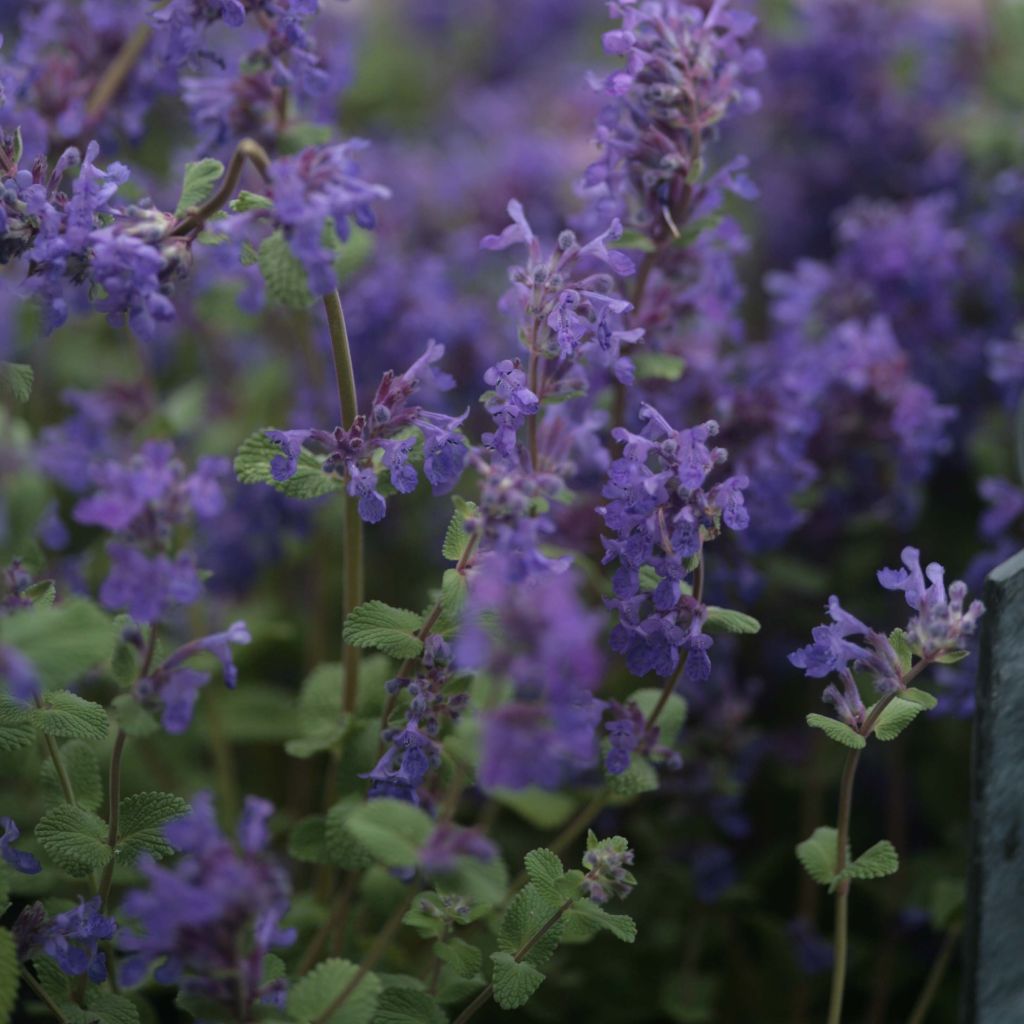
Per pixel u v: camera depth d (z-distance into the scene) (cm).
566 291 118
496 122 192
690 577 133
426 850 112
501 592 109
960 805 143
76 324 150
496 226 162
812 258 172
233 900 108
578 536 130
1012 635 116
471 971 117
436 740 118
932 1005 139
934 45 167
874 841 143
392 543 149
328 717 126
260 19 122
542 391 121
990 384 148
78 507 111
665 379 132
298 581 150
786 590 144
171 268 115
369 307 143
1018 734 117
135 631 113
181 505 112
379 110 213
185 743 139
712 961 140
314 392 142
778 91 168
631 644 118
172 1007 135
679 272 129
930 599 117
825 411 138
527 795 131
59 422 150
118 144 133
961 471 149
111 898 127
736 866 143
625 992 136
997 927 118
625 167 125
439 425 119
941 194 157
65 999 118
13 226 116
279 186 112
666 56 123
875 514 140
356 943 126
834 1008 121
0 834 122
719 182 126
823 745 142
